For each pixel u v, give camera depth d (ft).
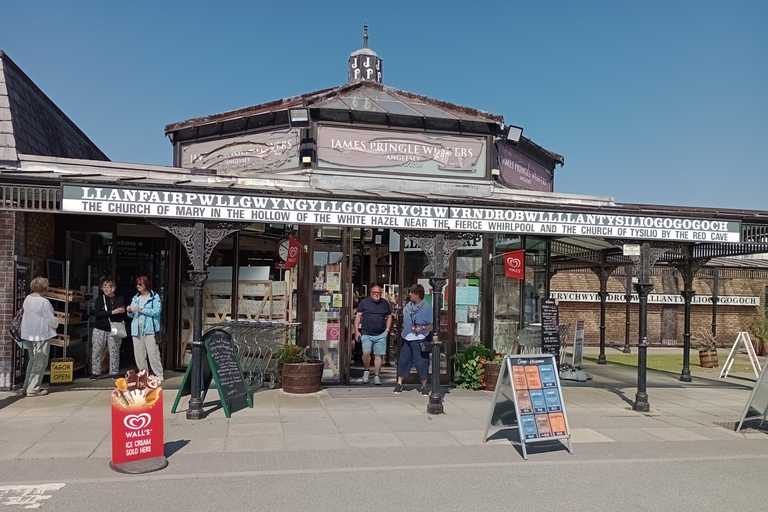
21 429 23.15
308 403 29.01
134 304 32.55
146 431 19.07
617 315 73.72
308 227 34.19
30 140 32.48
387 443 22.45
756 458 21.95
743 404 32.81
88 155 47.21
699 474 19.83
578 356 42.50
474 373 33.63
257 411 27.09
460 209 27.84
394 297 38.83
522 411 21.47
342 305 34.37
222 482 17.78
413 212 27.37
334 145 35.63
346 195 26.66
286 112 36.04
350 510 15.90
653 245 30.94
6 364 29.81
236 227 26.25
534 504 16.70
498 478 18.89
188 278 37.81
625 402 32.42
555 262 53.72
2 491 16.71
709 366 51.13
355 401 29.73
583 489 18.06
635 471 20.01
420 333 32.04
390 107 36.76
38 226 32.89
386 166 36.24
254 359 33.32
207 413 26.45
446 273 36.45
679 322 75.05
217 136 38.73
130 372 19.08
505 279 39.14
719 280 76.33
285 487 17.51
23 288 30.66
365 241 39.91
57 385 32.07
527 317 40.70
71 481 17.57
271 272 35.35
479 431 24.50
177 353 37.91
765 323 67.31
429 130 36.99
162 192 25.09
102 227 36.37
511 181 41.14
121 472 18.34
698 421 28.07
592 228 29.27
